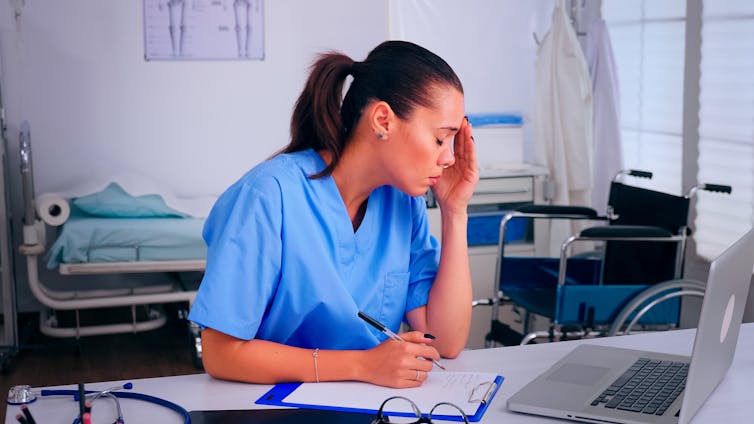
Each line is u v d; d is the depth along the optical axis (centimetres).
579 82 386
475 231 383
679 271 289
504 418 130
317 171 153
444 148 147
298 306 150
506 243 389
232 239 144
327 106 151
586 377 144
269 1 426
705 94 333
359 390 140
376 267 161
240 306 143
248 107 432
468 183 164
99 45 409
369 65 147
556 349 165
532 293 303
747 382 146
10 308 358
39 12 401
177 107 423
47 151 411
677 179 360
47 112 408
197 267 348
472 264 379
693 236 344
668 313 270
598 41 394
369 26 439
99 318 412
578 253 396
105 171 419
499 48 447
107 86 413
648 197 303
